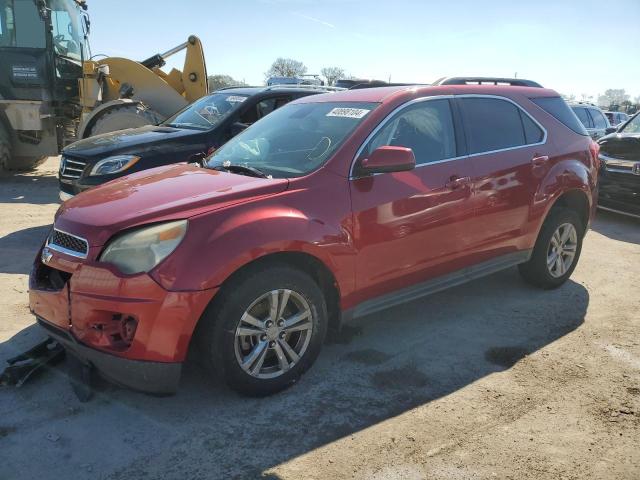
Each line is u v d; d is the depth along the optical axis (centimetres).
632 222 857
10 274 535
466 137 433
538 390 345
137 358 290
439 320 451
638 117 910
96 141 680
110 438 293
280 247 315
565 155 500
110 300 289
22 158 1184
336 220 345
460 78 541
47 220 764
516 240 468
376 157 354
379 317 456
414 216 384
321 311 346
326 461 277
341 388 345
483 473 268
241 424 307
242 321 312
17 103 1029
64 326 310
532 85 588
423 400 333
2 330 412
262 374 328
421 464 275
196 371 360
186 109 789
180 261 290
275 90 738
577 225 520
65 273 320
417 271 397
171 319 287
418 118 411
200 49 1216
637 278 565
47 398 329
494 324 444
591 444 292
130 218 302
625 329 437
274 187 335
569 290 525
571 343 411
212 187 340
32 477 263
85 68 1099
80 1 1175
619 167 816
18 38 1033
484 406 327
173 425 305
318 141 386
